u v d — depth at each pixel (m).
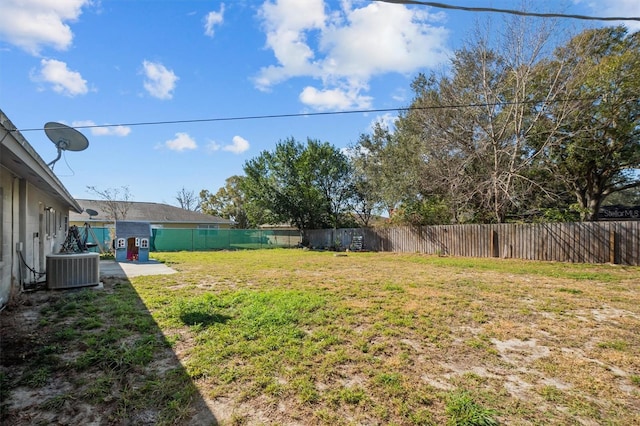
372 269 10.61
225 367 3.13
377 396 2.65
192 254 17.62
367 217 27.11
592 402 2.59
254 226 32.12
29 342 3.72
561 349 3.69
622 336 4.10
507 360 3.39
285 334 4.00
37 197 7.97
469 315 4.96
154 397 2.62
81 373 3.01
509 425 2.28
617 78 13.02
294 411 2.45
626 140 14.54
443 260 13.07
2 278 5.25
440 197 17.80
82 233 16.69
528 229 12.84
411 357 3.43
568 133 14.59
